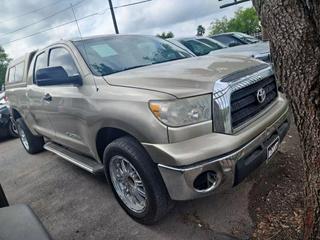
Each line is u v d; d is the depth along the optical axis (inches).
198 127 88.4
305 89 64.1
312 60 62.2
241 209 109.3
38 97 160.9
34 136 215.6
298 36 62.4
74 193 146.6
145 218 106.3
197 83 92.7
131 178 108.8
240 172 91.4
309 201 72.0
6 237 52.1
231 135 90.2
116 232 109.8
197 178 87.9
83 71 121.3
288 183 119.4
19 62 200.1
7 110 301.0
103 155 116.4
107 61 126.0
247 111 98.6
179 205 117.4
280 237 91.1
